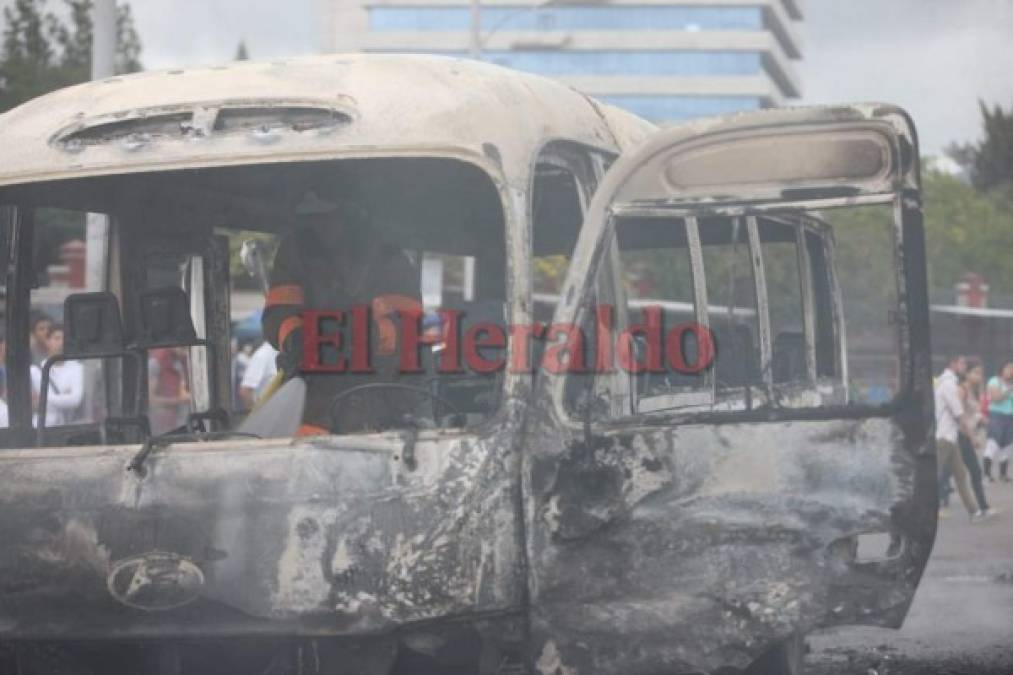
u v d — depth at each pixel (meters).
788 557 5.65
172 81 6.54
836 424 5.62
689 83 118.69
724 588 5.69
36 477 6.19
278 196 7.92
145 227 8.07
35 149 6.38
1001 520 19.95
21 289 7.52
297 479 5.95
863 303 31.41
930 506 5.54
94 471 6.13
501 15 112.12
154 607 6.05
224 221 8.43
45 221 24.12
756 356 8.40
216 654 6.82
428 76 6.35
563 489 5.82
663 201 5.79
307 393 6.82
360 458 5.92
